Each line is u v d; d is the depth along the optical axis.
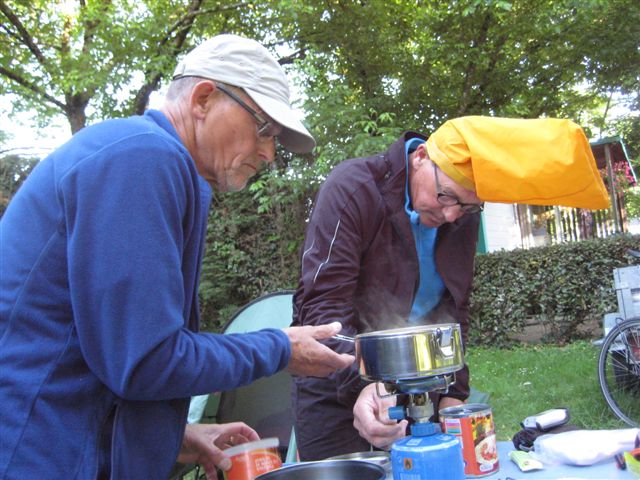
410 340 1.18
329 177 2.10
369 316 2.11
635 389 4.75
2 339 1.16
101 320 1.08
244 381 1.22
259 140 1.42
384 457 1.51
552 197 1.65
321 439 2.11
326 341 1.84
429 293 2.23
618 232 9.73
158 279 1.09
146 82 8.36
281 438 3.10
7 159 8.78
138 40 8.27
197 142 1.38
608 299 7.83
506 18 9.39
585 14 9.16
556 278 8.09
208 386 1.16
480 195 1.71
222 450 1.53
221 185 1.45
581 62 10.15
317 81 8.66
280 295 3.70
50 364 1.15
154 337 1.08
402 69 9.84
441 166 1.83
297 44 9.91
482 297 8.42
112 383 1.10
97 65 8.21
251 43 1.40
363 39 9.32
